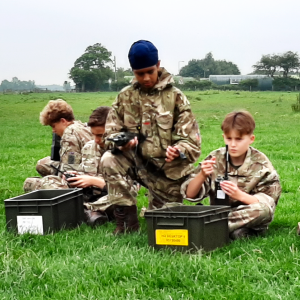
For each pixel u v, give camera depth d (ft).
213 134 58.95
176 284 12.51
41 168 23.67
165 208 15.35
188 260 13.51
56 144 21.98
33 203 16.93
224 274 12.78
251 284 12.27
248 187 16.65
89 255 14.44
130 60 16.49
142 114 17.16
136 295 11.93
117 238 16.21
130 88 17.37
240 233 15.93
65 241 15.99
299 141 49.21
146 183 17.57
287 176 30.04
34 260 14.08
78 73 421.18
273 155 39.29
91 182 19.36
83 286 12.42
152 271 12.96
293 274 12.76
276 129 64.13
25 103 166.50
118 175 17.02
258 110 111.34
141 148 17.17
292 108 102.99
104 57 451.53
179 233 14.39
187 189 16.53
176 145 16.74
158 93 17.07
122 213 17.24
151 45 16.46
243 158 16.80
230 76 382.01
